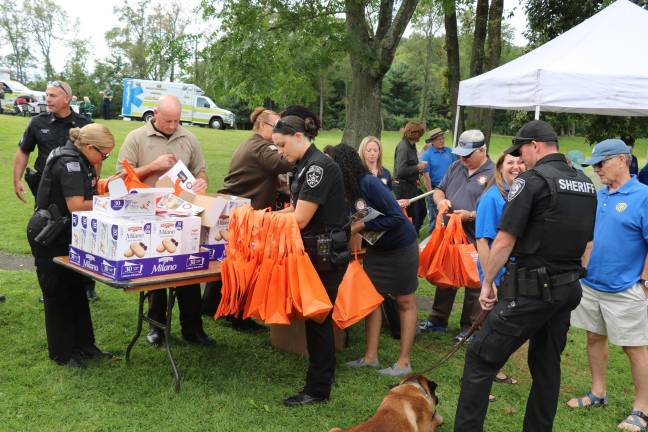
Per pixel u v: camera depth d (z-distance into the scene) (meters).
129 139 4.25
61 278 3.66
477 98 6.63
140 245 3.16
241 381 3.72
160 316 4.24
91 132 3.57
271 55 9.14
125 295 5.36
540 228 2.73
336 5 9.17
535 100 5.68
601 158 3.44
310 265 3.20
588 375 4.19
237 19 9.17
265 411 3.35
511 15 14.90
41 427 3.02
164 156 4.11
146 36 51.56
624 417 3.56
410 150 7.62
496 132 42.78
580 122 15.23
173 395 3.46
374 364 4.09
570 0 13.73
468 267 4.31
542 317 2.79
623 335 3.44
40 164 4.81
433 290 6.23
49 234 3.49
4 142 16.38
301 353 4.18
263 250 3.24
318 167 3.19
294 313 3.34
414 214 7.77
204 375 3.78
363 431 2.62
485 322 2.89
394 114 48.50
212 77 9.27
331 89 47.91
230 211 3.63
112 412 3.22
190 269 3.42
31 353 3.95
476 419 2.91
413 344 4.61
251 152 4.37
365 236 3.76
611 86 5.36
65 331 3.76
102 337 4.35
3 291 5.23
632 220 3.36
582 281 3.59
